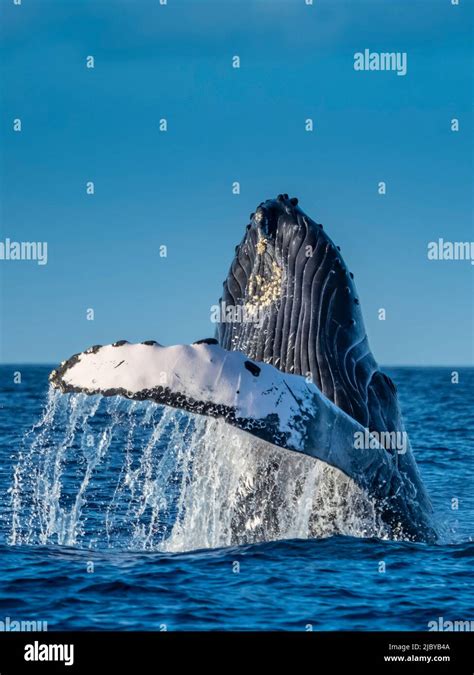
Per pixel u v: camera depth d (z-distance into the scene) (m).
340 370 35.53
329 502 36.47
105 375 31.91
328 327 35.66
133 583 34.75
